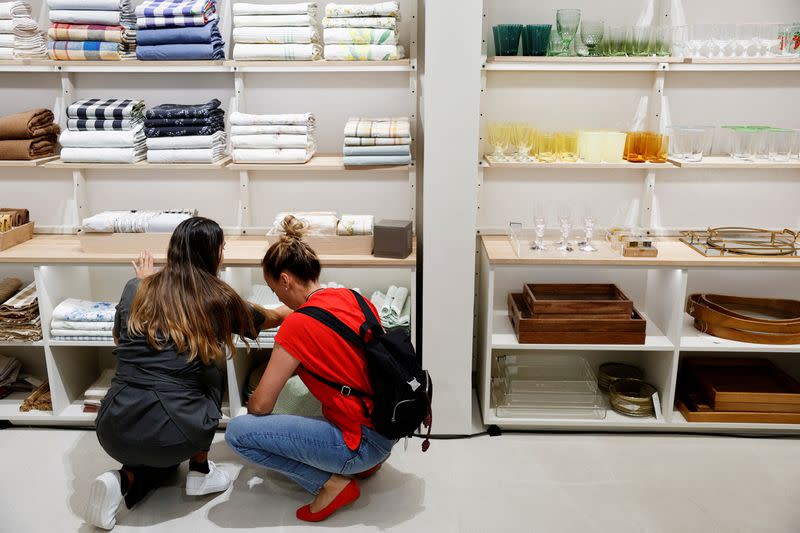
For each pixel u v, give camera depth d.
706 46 3.21
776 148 3.31
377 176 3.54
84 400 3.48
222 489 2.89
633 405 3.38
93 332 3.28
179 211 3.41
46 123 3.43
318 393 2.61
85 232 3.29
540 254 3.23
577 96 3.43
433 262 3.13
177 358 2.62
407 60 3.19
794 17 3.30
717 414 3.30
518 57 3.14
